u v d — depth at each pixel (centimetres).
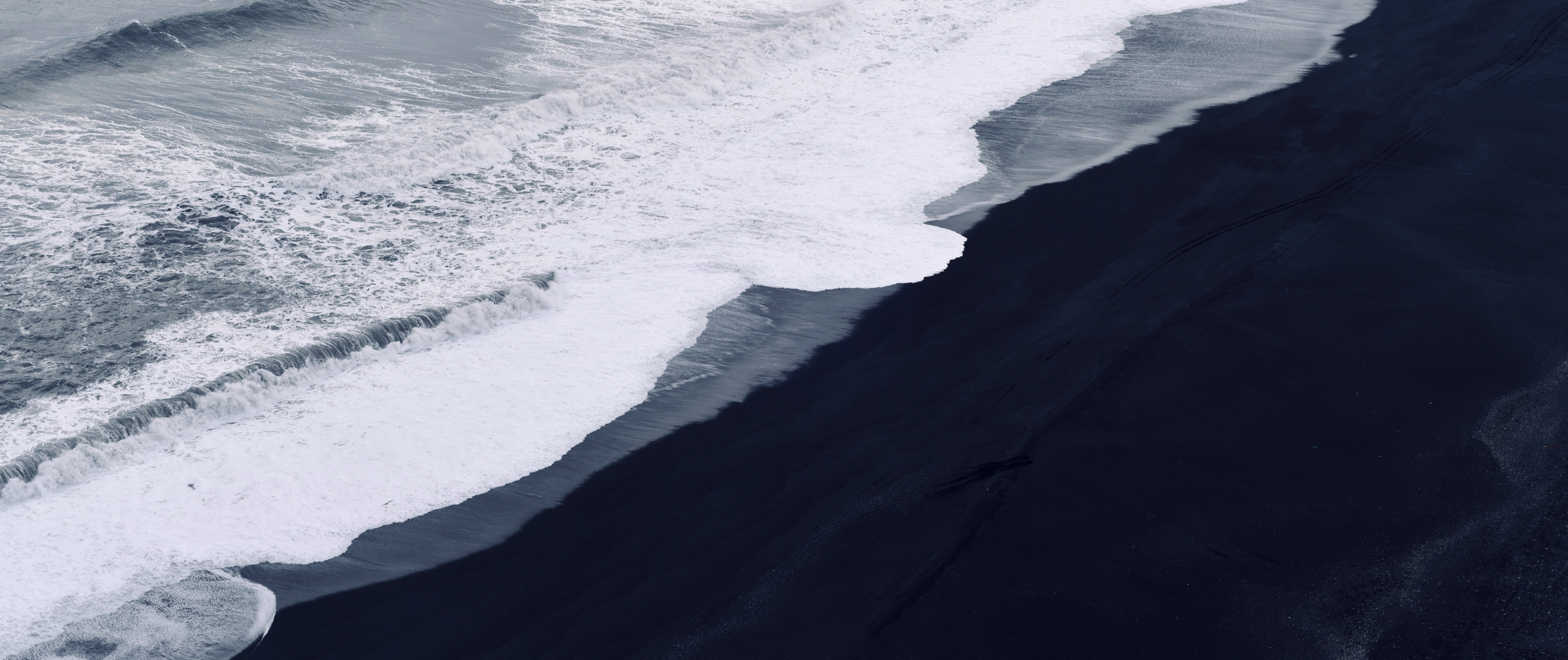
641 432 1159
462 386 1226
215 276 1430
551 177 1769
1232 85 2117
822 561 963
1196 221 1569
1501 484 1038
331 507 1038
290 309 1370
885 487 1056
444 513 1035
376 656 877
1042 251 1510
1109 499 1028
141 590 933
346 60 2153
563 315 1379
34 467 1040
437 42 2297
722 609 913
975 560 956
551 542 1000
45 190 1595
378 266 1484
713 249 1541
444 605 927
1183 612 899
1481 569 935
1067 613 900
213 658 870
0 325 1295
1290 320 1305
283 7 2292
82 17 2223
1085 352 1264
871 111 2056
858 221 1617
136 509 1023
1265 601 909
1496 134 1816
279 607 920
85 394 1191
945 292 1417
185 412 1134
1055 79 2188
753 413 1190
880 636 880
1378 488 1038
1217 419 1139
